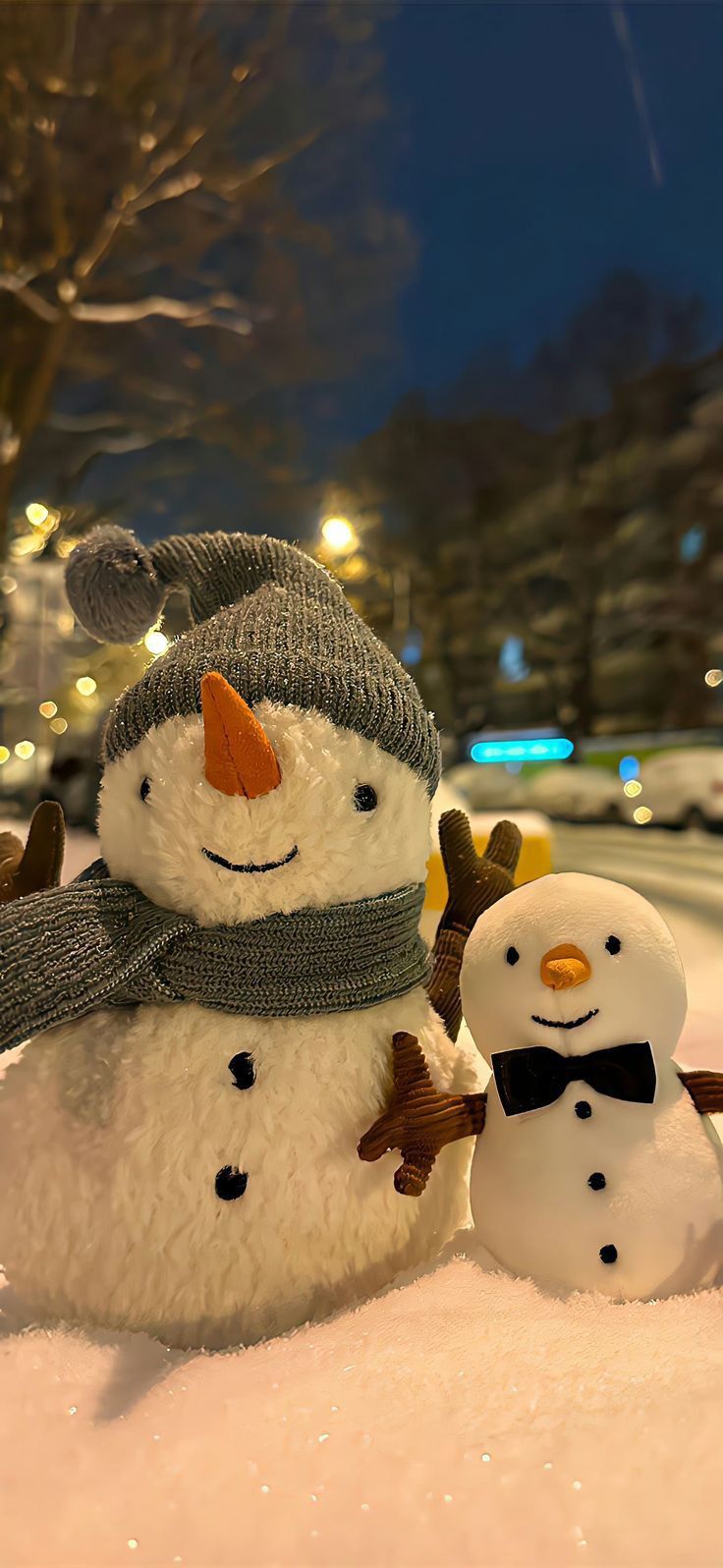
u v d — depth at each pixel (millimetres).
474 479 5488
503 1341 193
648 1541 143
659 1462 155
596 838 2506
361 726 227
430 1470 156
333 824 217
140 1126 211
